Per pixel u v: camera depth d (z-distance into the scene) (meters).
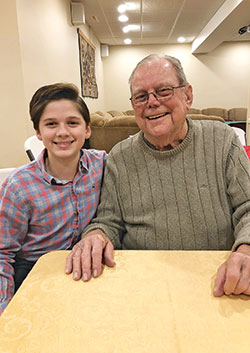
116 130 3.23
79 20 4.07
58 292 0.65
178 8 4.81
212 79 8.02
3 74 2.19
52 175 1.06
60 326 0.55
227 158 1.02
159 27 6.03
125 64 8.03
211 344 0.50
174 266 0.75
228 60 7.89
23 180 0.98
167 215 1.02
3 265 0.93
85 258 0.76
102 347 0.50
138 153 1.07
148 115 1.00
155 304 0.60
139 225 1.08
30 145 1.63
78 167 1.07
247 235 0.79
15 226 0.99
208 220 0.99
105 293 0.64
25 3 2.29
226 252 0.82
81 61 4.67
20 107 2.25
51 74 3.02
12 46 2.15
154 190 1.04
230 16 4.41
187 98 1.05
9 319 0.57
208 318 0.56
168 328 0.53
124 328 0.54
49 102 0.96
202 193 1.00
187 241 1.01
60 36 3.44
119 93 8.19
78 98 1.02
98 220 1.08
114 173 1.10
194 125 1.05
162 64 0.97
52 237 1.04
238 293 0.62
